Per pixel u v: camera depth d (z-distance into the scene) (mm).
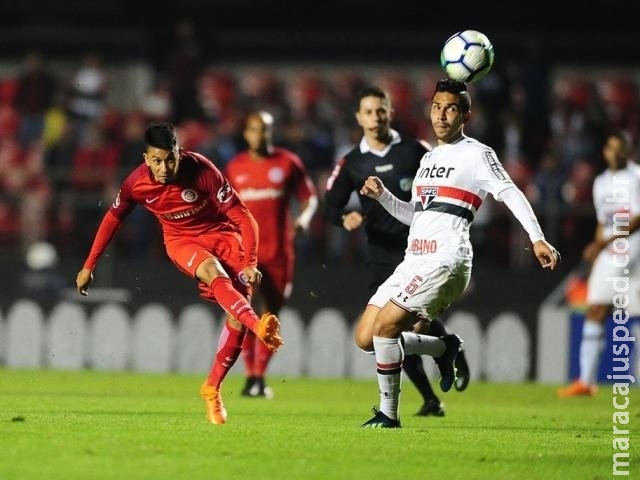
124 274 62594
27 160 73875
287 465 21594
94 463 21109
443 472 21344
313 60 89500
